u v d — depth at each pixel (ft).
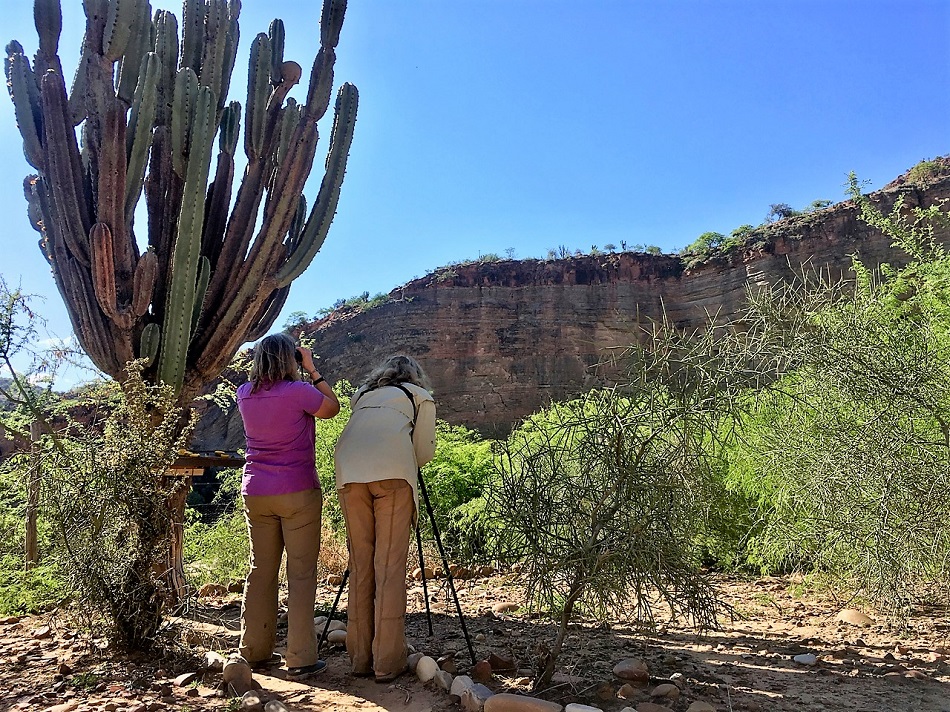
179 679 10.62
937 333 17.42
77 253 16.20
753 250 164.66
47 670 11.37
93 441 12.19
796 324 13.12
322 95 18.52
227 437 124.77
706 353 11.08
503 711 9.02
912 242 27.50
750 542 19.03
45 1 16.40
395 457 11.01
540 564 10.39
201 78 18.43
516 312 178.50
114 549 11.72
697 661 11.85
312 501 11.77
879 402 13.70
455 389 172.35
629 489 9.86
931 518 12.73
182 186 17.81
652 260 179.52
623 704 9.59
